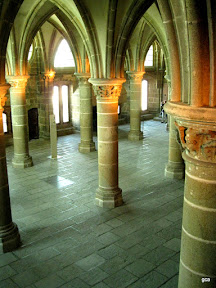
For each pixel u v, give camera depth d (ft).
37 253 26.43
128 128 75.46
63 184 41.37
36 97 64.59
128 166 48.16
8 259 25.63
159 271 24.02
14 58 42.86
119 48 30.48
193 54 12.04
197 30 11.73
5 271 24.21
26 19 40.68
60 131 68.33
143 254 26.14
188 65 12.48
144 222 31.35
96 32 29.73
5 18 23.25
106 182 34.40
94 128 73.05
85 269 24.34
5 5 22.75
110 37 29.37
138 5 28.73
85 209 34.19
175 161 43.14
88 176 44.19
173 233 29.27
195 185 14.06
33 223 31.42
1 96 24.67
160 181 42.04
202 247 14.38
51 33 58.34
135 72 60.18
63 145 60.75
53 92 65.57
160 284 22.61
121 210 33.88
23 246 27.48
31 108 64.18
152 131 72.43
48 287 22.47
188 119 12.64
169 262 25.05
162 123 81.30
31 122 65.00
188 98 12.84
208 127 12.50
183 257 15.31
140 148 58.23
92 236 28.94
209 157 13.25
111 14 28.04
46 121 64.08
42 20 43.01
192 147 13.48
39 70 62.39
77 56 51.52
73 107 69.77
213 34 11.73
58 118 68.44
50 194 38.27
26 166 47.91
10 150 57.77
